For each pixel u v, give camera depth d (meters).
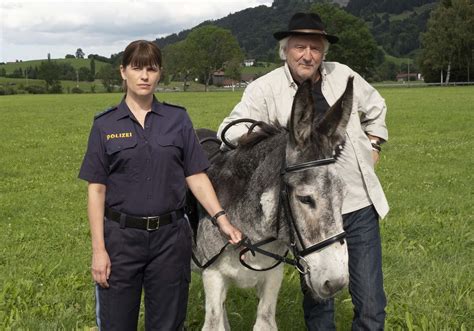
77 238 9.02
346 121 3.60
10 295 6.27
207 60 107.00
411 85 80.88
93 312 5.88
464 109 32.41
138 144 3.68
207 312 4.22
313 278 3.42
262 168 3.84
